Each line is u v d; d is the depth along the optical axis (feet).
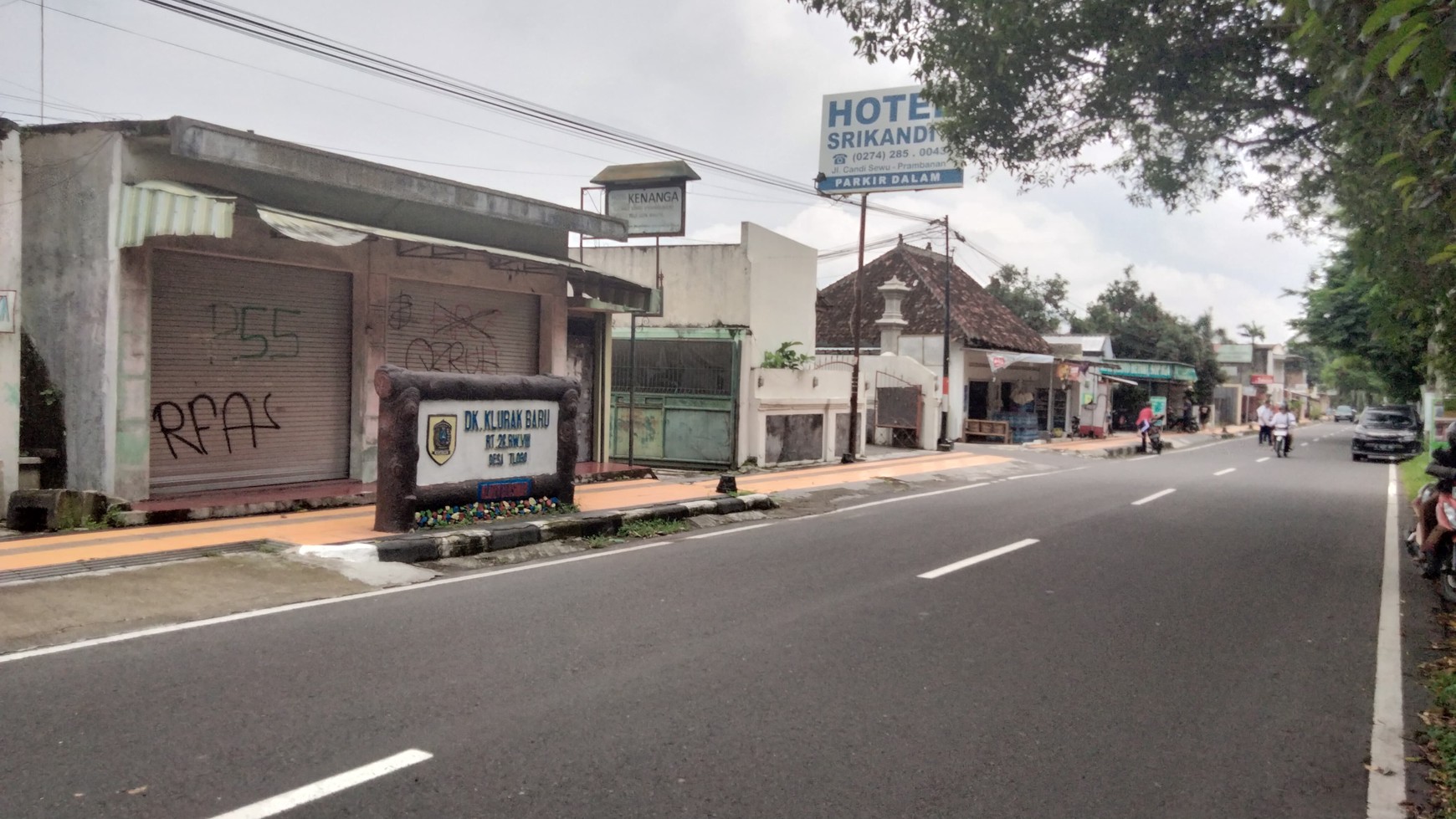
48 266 31.19
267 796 12.21
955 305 103.60
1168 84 35.91
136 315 30.78
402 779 12.91
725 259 62.03
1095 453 91.91
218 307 33.96
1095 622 23.29
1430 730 16.34
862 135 65.46
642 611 22.98
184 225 28.40
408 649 19.03
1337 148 38.17
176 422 32.96
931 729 15.65
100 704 15.28
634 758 13.96
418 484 31.45
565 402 36.94
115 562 24.64
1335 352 101.45
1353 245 33.63
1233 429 175.22
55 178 31.01
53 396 31.09
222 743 13.87
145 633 19.56
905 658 19.63
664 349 59.93
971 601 25.07
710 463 58.44
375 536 29.55
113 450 30.48
